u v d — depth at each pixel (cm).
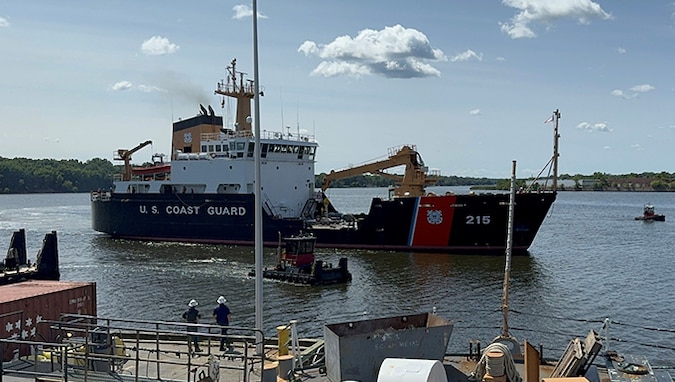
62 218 12112
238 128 7012
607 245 6869
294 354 1305
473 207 5650
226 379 1316
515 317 3341
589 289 4116
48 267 3869
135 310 3538
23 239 4131
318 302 3762
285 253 4684
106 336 1509
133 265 5247
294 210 6925
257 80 1517
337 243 6206
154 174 7344
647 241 7350
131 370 1412
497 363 1102
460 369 1308
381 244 6025
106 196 7694
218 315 1950
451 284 4288
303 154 7031
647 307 3562
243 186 6519
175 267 5097
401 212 5900
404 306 3644
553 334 2966
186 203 6769
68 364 1339
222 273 4778
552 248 6544
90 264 5344
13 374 1241
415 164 6581
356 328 1239
